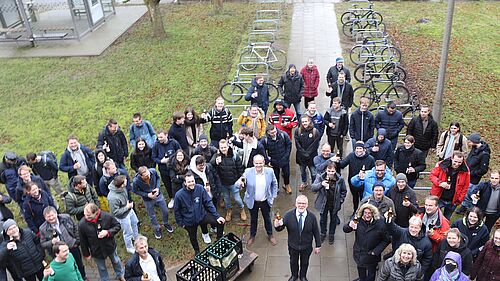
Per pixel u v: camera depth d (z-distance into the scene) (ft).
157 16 65.00
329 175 25.94
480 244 22.86
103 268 25.25
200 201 25.98
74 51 62.49
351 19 64.64
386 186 25.71
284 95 39.45
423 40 60.85
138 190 27.89
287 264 26.99
